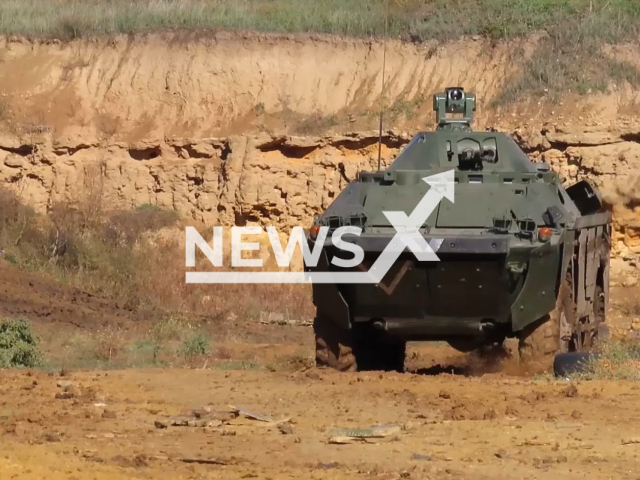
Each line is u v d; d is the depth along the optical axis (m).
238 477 30.72
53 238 106.12
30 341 60.09
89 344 69.94
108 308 91.50
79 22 130.50
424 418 40.09
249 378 50.22
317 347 56.16
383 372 52.62
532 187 55.72
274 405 42.81
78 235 107.50
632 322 96.12
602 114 115.06
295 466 32.41
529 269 51.56
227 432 37.50
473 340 55.88
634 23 124.06
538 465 32.66
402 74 123.06
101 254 104.25
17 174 121.62
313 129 120.44
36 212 116.38
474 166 58.41
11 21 132.38
